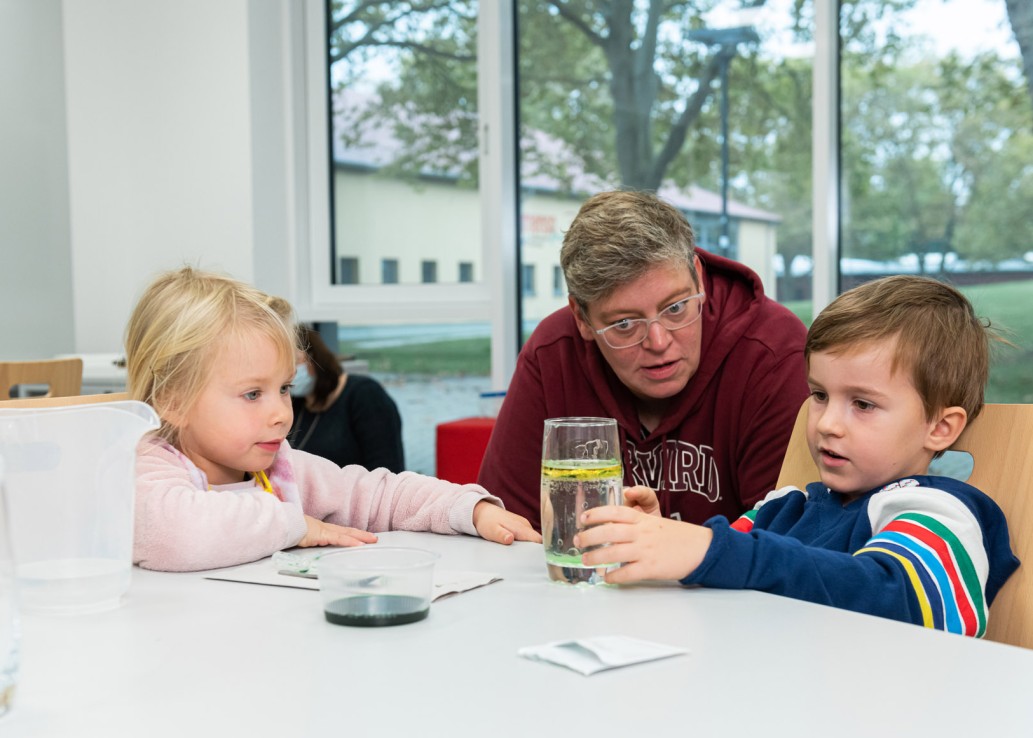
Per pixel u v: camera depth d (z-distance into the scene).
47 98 3.94
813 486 1.23
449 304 3.79
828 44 2.92
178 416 1.18
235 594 0.90
